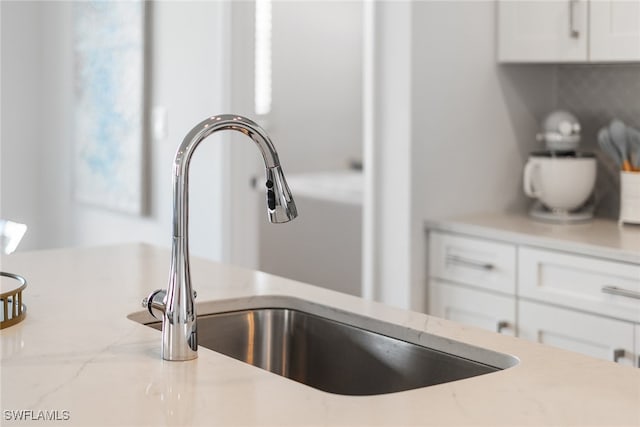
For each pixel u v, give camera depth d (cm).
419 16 279
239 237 350
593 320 244
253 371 130
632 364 236
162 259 220
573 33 273
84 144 414
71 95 423
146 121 376
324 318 175
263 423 109
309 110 534
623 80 298
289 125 526
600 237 256
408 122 281
